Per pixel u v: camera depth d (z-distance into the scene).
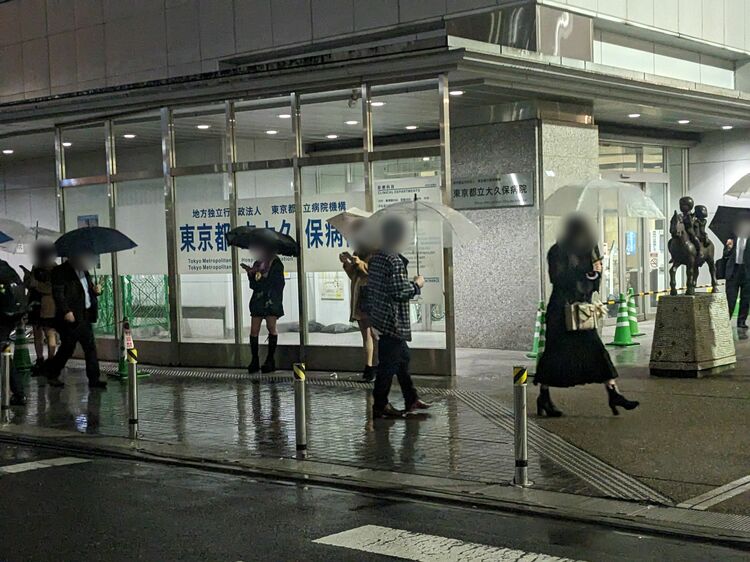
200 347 16.78
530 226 16.86
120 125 17.59
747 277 18.66
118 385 15.11
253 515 7.70
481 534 7.02
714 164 22.31
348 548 6.72
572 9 16.95
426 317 14.57
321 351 15.59
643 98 17.36
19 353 16.78
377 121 15.67
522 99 16.70
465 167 17.47
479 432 10.53
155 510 7.93
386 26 17.55
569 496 7.91
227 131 16.33
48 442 11.08
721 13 20.86
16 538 7.19
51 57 22.00
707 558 6.34
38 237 16.20
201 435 11.05
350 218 13.96
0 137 20.05
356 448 10.02
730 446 9.38
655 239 22.19
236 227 16.03
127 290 17.73
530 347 16.98
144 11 20.48
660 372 13.52
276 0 18.77
